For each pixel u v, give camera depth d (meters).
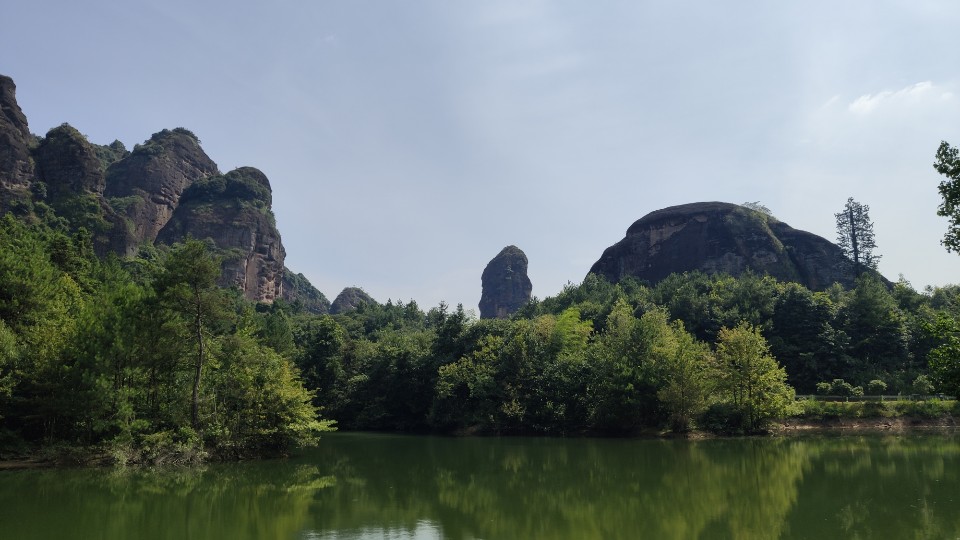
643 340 50.91
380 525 17.59
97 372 30.69
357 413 66.75
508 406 54.25
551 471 29.64
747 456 33.84
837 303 74.19
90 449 30.47
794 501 20.81
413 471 30.05
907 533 15.81
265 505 20.69
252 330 41.34
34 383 29.95
